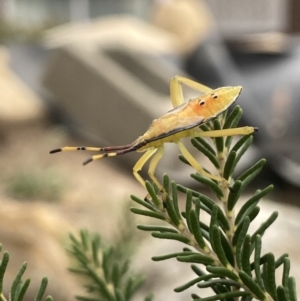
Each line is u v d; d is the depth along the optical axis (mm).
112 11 1028
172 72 731
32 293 238
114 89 658
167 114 96
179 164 579
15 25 854
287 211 357
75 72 677
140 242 211
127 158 626
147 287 241
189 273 247
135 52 732
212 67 748
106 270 114
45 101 734
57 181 513
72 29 849
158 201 84
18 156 609
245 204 84
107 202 489
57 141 667
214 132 89
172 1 873
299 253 261
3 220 287
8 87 738
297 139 628
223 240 82
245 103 663
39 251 265
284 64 697
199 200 80
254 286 75
